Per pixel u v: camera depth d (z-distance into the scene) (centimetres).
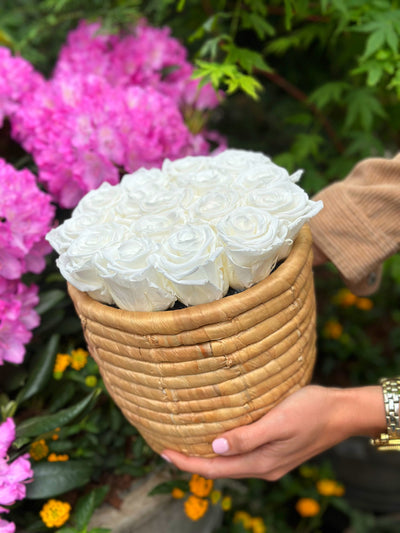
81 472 57
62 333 72
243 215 40
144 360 42
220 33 87
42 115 73
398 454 92
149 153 69
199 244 39
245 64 70
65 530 55
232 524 80
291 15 73
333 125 99
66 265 43
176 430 46
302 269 44
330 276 124
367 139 86
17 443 54
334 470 97
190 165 52
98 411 64
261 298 40
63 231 46
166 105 73
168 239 40
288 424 46
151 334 40
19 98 81
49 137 70
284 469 52
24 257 64
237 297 40
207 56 100
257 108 123
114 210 48
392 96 86
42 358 63
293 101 107
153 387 43
